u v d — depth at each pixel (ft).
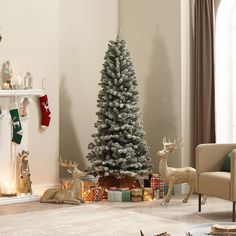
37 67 33.76
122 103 33.78
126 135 33.58
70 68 36.35
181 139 32.81
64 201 32.30
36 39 33.71
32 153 33.71
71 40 36.37
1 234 26.73
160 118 36.27
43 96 33.73
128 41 37.70
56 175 34.47
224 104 35.83
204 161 30.53
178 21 35.32
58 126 34.50
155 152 36.55
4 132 32.68
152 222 28.68
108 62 34.12
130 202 32.91
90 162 36.14
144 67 36.96
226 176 28.99
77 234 26.81
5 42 32.73
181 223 28.53
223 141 35.83
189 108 35.55
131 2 37.47
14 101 32.91
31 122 33.63
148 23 36.70
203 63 35.09
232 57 35.96
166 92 35.94
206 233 23.29
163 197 33.94
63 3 36.09
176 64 35.45
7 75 32.63
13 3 32.94
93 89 37.29
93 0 37.19
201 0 35.17
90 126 37.19
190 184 32.60
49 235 26.66
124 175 33.68
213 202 32.73
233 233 22.94
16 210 30.81
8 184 32.65
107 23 37.76
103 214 30.09
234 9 35.83
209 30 34.88
